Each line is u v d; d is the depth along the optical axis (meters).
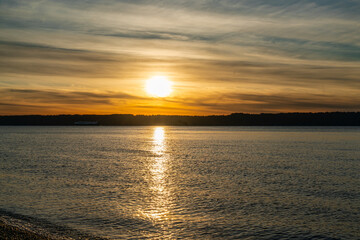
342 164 52.44
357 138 139.62
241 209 25.56
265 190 32.56
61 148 87.00
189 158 62.34
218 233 20.30
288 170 46.00
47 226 20.72
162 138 151.25
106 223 21.81
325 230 20.95
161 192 31.52
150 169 47.41
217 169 47.22
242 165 51.56
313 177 40.03
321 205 26.72
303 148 85.12
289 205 26.73
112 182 36.66
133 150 81.75
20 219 21.89
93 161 57.44
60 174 42.06
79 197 29.05
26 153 71.81
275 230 20.91
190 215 23.91
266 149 82.38
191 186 34.59
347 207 26.11
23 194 29.69
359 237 19.84
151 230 20.67
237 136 170.25
